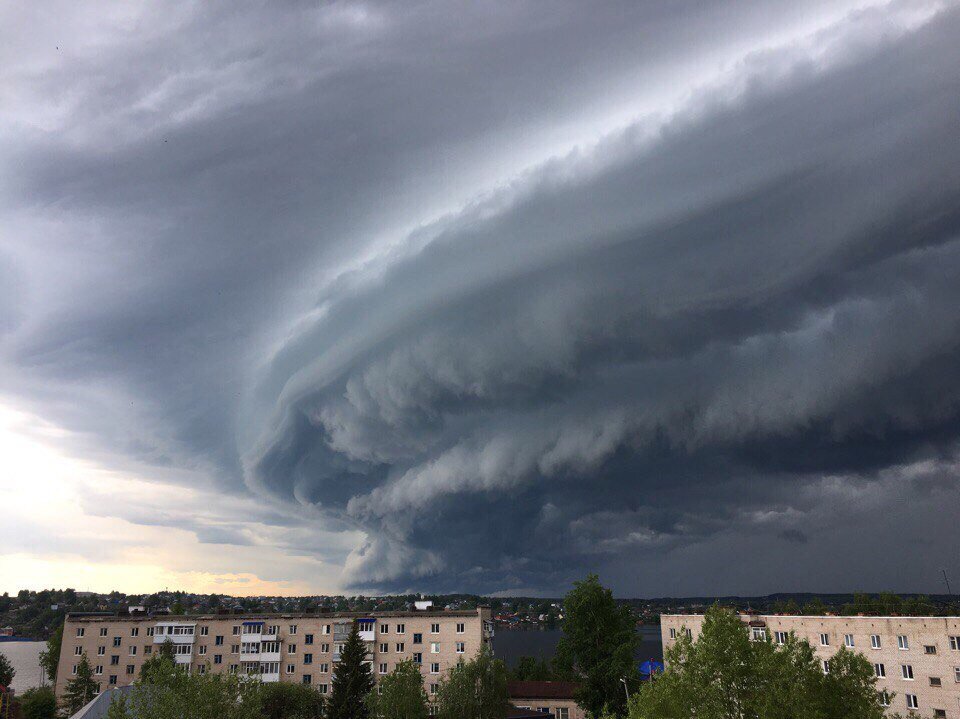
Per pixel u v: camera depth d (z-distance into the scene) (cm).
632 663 9494
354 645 9725
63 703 12025
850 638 7781
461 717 8281
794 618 8444
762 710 3247
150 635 12344
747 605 10706
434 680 11281
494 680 8675
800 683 3294
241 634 12006
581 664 10181
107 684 12200
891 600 10862
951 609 9600
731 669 3516
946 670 6962
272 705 9819
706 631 3684
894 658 7381
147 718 5541
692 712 3528
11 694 13125
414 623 11594
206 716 5600
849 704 3228
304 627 11900
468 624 11450
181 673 5847
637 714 3769
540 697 11819
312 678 11669
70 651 12456
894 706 7275
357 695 9431
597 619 9950
